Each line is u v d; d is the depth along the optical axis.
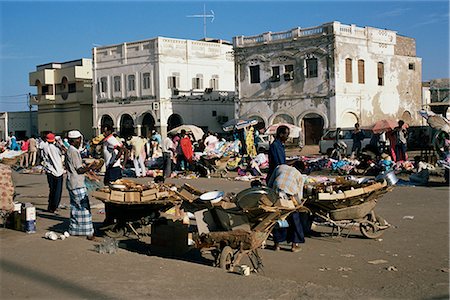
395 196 16.91
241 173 25.59
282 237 10.16
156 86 51.41
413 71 49.31
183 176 25.53
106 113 55.91
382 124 29.23
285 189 9.34
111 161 14.55
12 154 19.80
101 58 56.12
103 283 7.28
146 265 8.31
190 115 53.25
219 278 7.50
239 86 47.75
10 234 11.24
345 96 43.09
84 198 11.01
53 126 64.12
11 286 7.18
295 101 44.53
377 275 8.44
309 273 8.62
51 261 8.63
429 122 24.11
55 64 64.75
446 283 7.76
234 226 8.55
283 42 44.72
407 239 10.97
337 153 27.44
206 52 54.69
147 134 52.59
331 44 42.28
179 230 9.85
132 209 11.06
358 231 11.78
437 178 20.61
